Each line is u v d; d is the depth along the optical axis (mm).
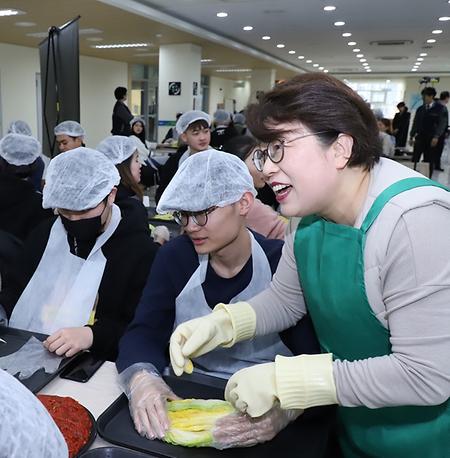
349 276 764
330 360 743
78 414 882
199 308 1121
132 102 12648
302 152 680
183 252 1119
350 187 738
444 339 630
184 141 3254
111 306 1407
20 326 1411
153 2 6164
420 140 7969
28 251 1495
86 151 1370
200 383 1021
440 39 8719
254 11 6527
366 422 889
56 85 3305
